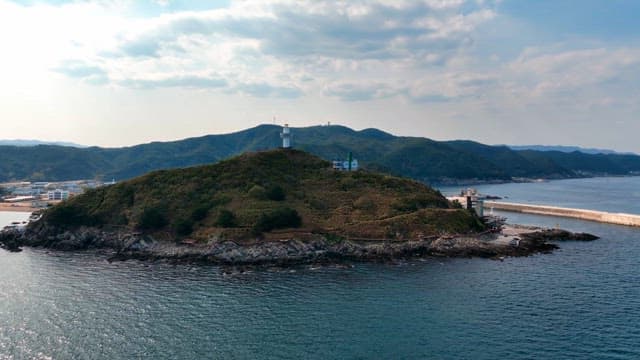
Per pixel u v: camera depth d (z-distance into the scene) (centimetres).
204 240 14438
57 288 11019
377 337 8200
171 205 16212
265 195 16712
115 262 13700
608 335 8231
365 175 19450
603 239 17700
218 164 18825
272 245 14038
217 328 8612
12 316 9144
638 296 10344
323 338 8169
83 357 7438
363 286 11175
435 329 8525
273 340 8100
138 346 7838
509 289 10856
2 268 12938
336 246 14362
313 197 17275
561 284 11281
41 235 16375
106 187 18075
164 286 11250
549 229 18925
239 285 11350
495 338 8131
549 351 7644
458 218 16312
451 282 11444
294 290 10906
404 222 15588
